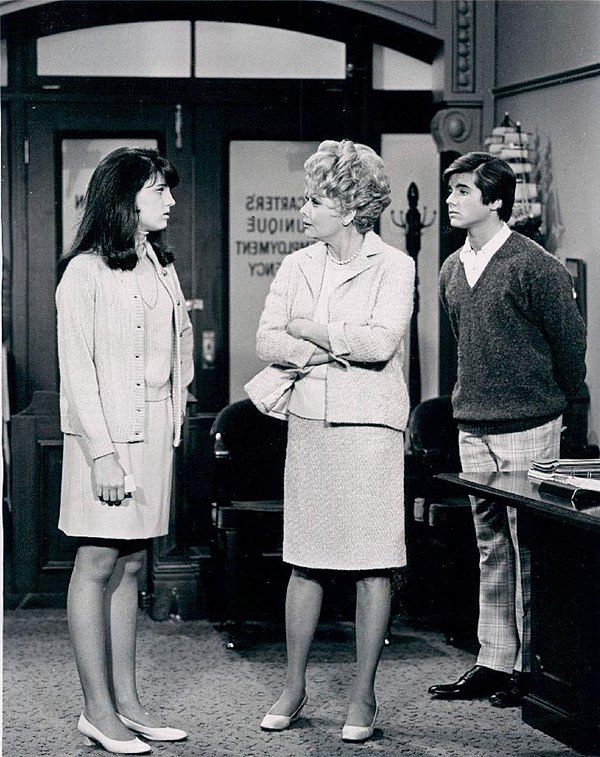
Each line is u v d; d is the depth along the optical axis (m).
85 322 3.33
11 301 5.86
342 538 3.55
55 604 5.41
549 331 3.82
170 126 5.93
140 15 5.84
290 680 3.74
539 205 5.50
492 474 3.62
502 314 3.84
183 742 3.57
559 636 3.53
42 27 5.77
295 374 3.63
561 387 3.96
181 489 5.28
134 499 3.39
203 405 5.99
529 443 3.90
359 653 3.62
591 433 5.20
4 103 5.82
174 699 4.03
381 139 6.07
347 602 5.16
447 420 5.08
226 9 5.88
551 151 5.44
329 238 3.56
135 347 3.38
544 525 3.55
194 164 5.95
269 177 6.01
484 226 3.88
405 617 5.11
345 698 4.05
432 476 4.91
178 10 5.86
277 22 5.91
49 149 5.86
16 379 5.86
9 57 5.81
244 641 4.74
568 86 5.29
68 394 3.35
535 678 3.66
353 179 3.47
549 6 5.39
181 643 4.80
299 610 3.70
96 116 5.88
